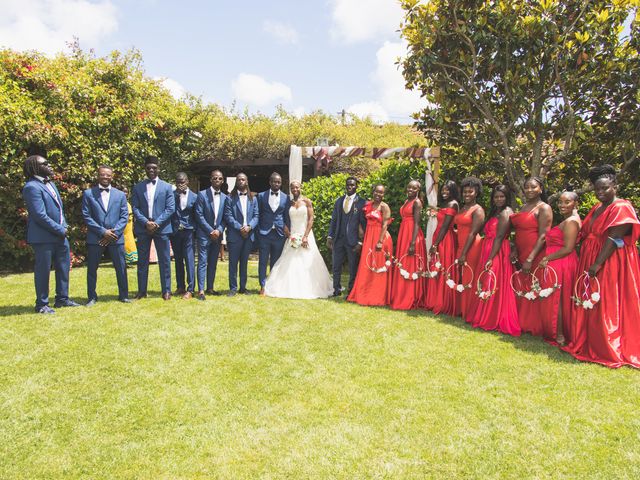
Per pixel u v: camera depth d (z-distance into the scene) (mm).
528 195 5062
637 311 4223
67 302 5820
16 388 3428
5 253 9070
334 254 7129
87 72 10500
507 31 6508
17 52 9109
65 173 9492
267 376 3740
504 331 5094
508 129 6840
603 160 7090
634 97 6383
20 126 8484
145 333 4750
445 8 6711
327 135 12109
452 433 2893
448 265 5965
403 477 2441
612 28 6289
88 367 3850
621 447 2770
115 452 2645
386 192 8828
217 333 4820
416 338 4812
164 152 12070
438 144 7723
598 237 4461
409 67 7293
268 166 14117
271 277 7023
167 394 3393
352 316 5672
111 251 5980
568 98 6578
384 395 3422
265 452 2660
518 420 3070
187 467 2512
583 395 3473
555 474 2490
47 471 2457
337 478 2426
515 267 5434
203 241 6508
